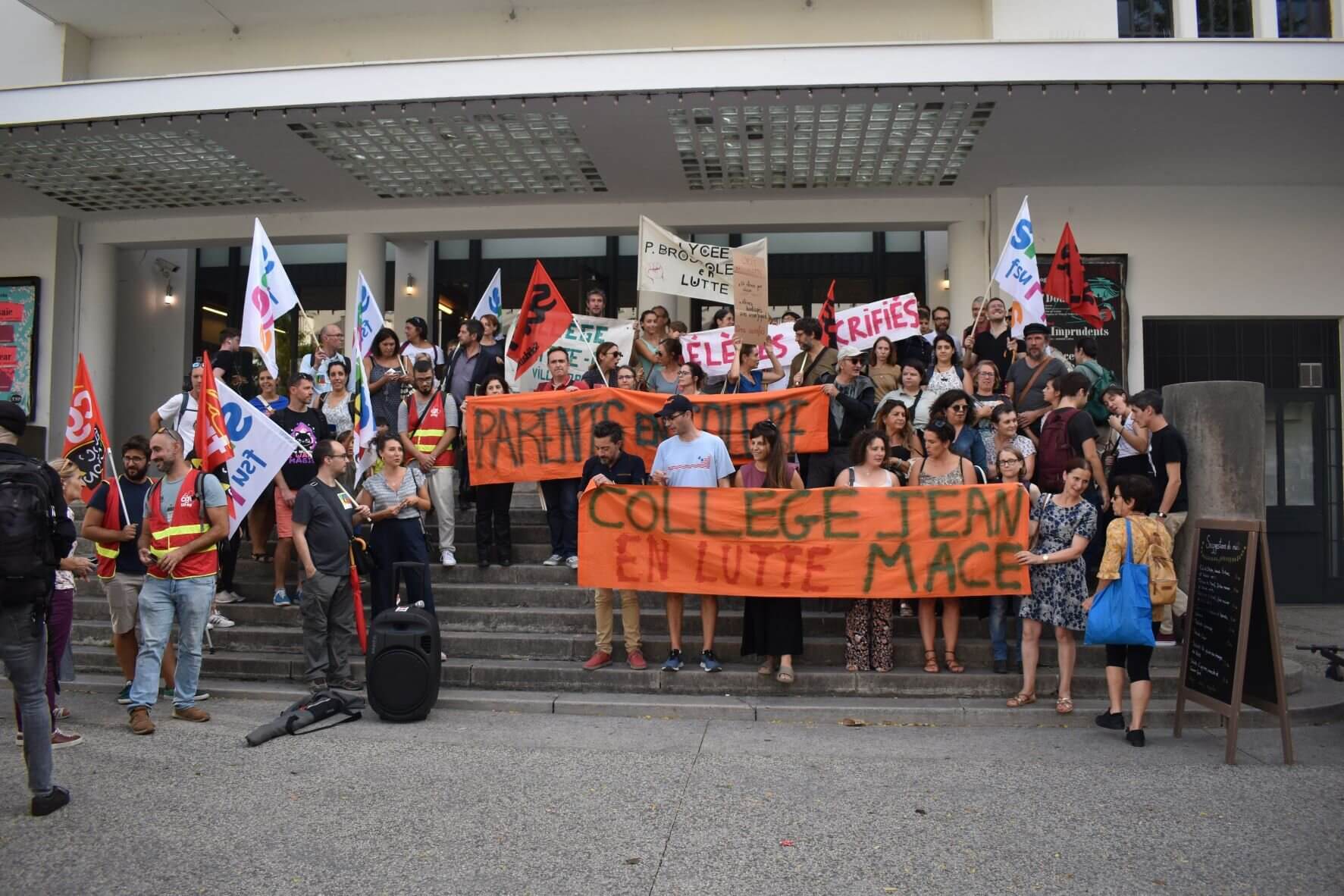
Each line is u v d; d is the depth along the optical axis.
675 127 11.07
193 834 4.54
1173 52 9.64
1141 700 6.17
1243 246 12.71
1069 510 6.79
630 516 7.46
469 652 7.87
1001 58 9.67
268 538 9.45
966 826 4.66
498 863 4.21
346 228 14.33
